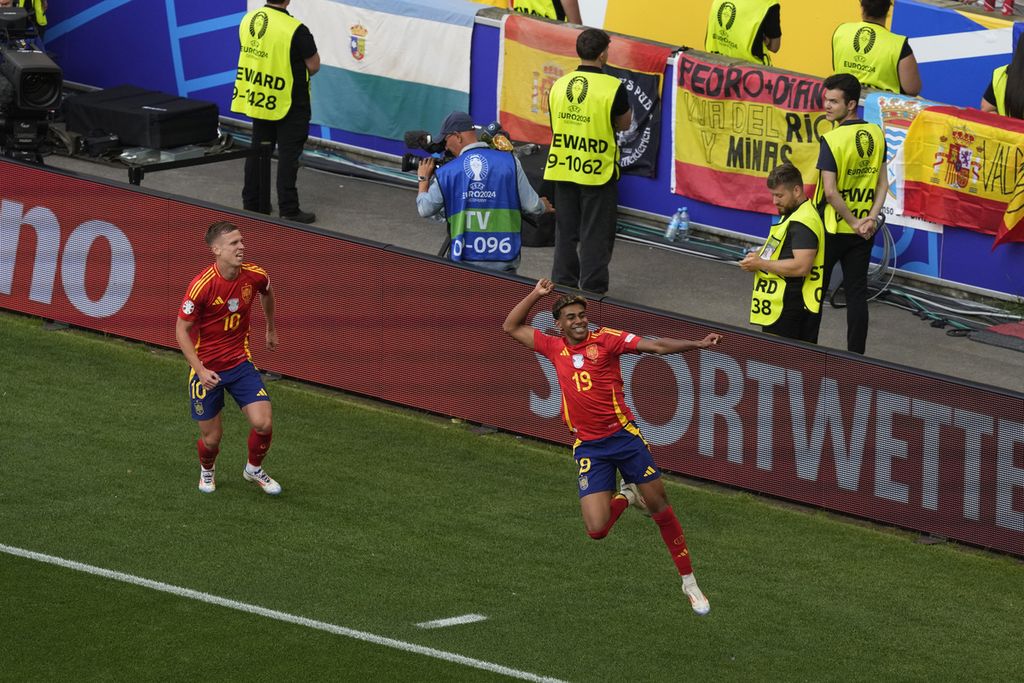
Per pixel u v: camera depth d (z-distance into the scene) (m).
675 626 33.84
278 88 55.81
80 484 39.19
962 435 37.84
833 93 43.84
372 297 45.06
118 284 48.75
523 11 61.47
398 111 62.72
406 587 34.94
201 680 30.38
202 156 57.81
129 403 44.56
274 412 44.81
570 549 37.38
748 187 55.16
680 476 42.19
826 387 39.38
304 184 61.97
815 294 41.56
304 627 32.72
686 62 55.28
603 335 33.06
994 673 32.44
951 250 51.81
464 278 43.47
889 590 36.12
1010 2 59.62
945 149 50.66
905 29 59.12
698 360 41.00
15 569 34.50
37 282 50.22
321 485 40.22
